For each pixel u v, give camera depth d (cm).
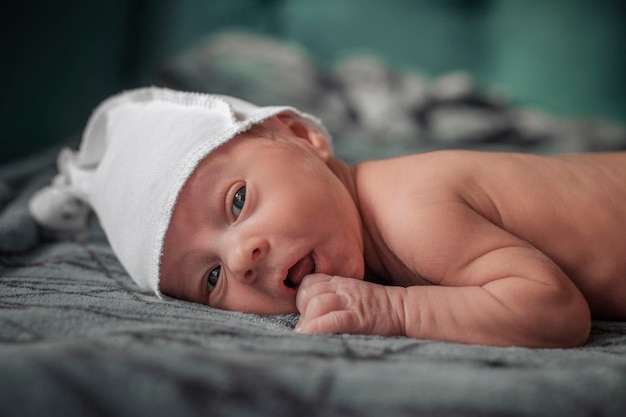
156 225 99
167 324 78
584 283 105
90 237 157
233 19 305
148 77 294
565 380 63
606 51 310
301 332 83
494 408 59
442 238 94
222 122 103
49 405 57
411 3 310
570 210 104
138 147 110
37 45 256
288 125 114
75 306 85
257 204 95
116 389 59
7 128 249
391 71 287
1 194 177
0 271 125
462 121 267
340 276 94
